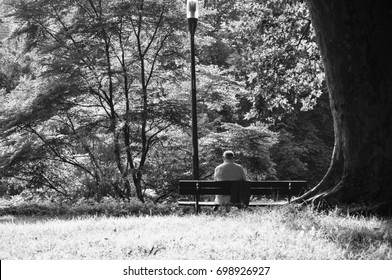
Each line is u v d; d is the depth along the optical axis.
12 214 16.00
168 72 23.17
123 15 21.16
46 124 22.62
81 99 22.30
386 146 10.55
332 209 10.61
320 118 37.59
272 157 33.56
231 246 7.44
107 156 21.64
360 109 10.63
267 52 21.19
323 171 36.69
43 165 22.67
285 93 22.25
